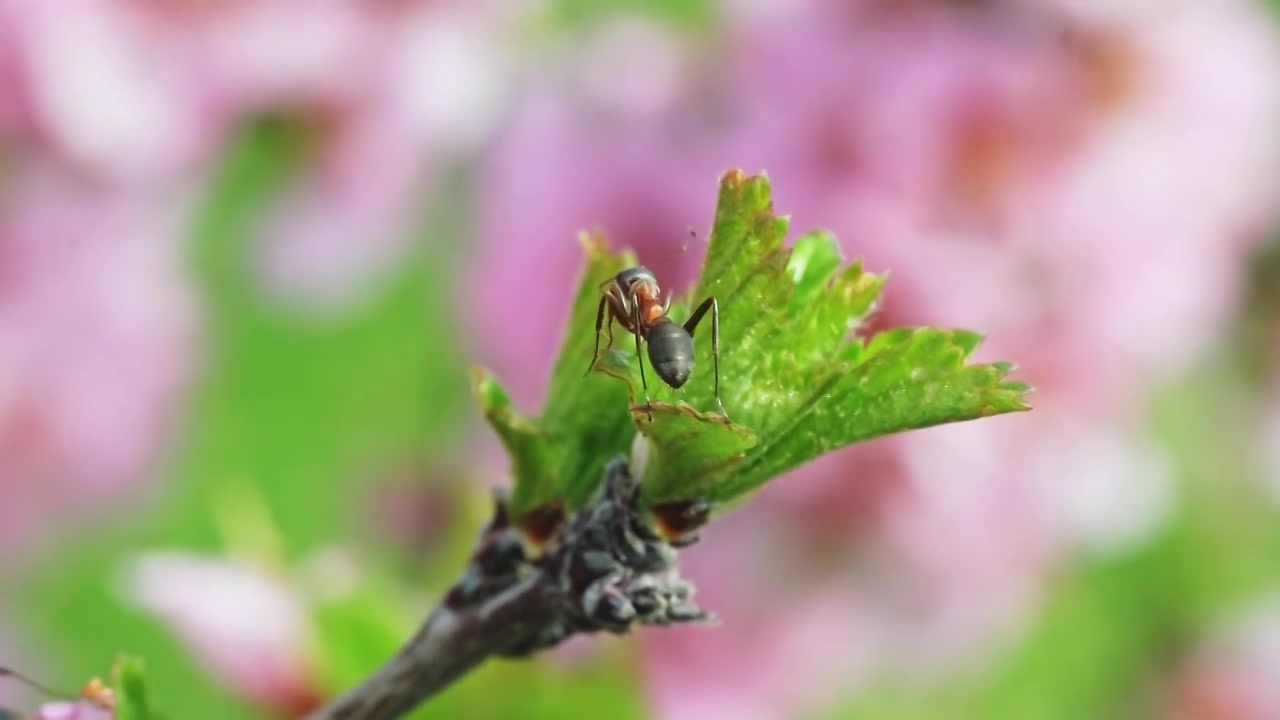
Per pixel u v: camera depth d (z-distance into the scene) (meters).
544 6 0.27
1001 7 0.25
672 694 0.24
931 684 0.27
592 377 0.15
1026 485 0.26
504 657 0.15
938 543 0.26
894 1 0.25
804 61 0.25
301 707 0.19
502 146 0.26
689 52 0.26
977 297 0.25
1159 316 0.26
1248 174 0.26
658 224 0.25
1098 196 0.26
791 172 0.25
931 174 0.25
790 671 0.25
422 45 0.27
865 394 0.15
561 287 0.25
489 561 0.15
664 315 0.15
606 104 0.26
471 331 0.26
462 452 0.26
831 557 0.25
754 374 0.15
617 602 0.15
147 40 0.26
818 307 0.15
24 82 0.26
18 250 0.27
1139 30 0.26
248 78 0.27
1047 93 0.25
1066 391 0.26
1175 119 0.26
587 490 0.15
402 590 0.22
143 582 0.19
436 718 0.19
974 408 0.14
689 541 0.15
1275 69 0.26
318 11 0.27
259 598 0.19
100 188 0.27
